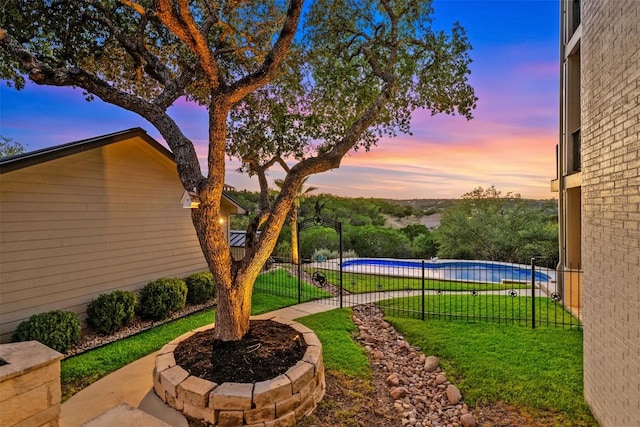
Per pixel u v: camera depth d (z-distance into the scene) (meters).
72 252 5.75
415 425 3.41
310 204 21.78
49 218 5.42
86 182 5.96
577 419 3.31
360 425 3.37
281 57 3.98
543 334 5.32
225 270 4.11
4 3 4.36
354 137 4.78
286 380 3.30
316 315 6.61
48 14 4.95
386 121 6.84
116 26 5.11
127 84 6.32
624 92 2.82
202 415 3.12
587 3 3.76
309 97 6.51
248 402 3.07
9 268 4.94
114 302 5.85
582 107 3.90
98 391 3.80
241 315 4.25
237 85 3.88
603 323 3.17
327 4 5.93
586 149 3.73
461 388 3.95
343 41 6.30
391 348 5.25
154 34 5.84
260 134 6.19
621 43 2.87
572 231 6.66
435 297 7.97
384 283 9.93
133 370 4.34
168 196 7.63
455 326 5.77
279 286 9.20
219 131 3.91
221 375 3.44
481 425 3.33
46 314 5.05
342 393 3.89
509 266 12.26
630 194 2.71
